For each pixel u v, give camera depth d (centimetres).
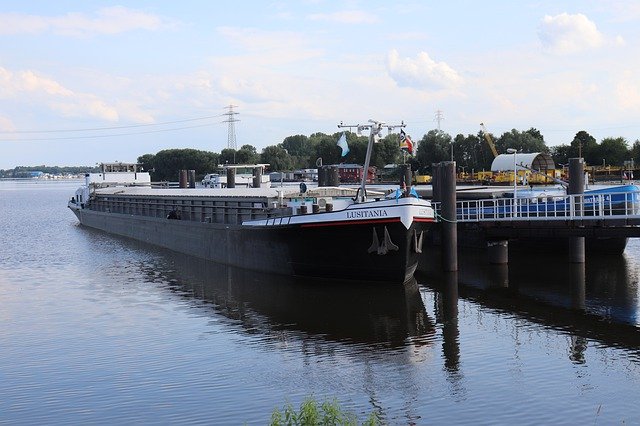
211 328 2752
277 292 3416
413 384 2052
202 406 1897
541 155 7525
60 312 3097
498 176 7756
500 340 2509
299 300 3216
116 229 6919
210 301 3266
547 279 3634
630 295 3222
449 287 3462
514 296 3247
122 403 1928
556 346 2422
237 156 17450
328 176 5391
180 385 2069
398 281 3481
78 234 6962
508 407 1859
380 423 1767
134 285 3762
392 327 2714
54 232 7250
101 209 7762
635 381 2047
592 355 2311
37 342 2583
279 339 2569
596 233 3397
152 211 6197
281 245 3775
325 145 14400
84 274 4191
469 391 1984
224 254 4462
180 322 2859
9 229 7744
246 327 2753
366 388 2025
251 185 8019
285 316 2919
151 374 2177
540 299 3173
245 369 2214
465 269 3953
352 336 2592
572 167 4094
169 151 17700
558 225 3566
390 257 3403
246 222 4250
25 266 4588
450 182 3809
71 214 10862
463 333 2614
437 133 13012
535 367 2192
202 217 5216
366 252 3428
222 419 1805
